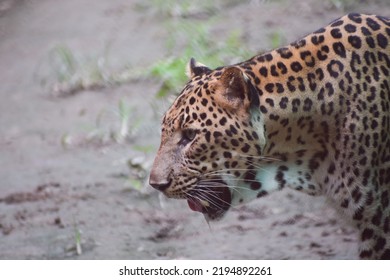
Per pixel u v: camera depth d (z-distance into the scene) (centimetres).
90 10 2498
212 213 1072
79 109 1866
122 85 1928
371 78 1051
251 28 2044
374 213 1049
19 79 2102
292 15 2083
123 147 1661
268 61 1062
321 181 1072
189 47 1933
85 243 1339
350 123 1039
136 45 2136
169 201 1452
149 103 1806
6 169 1634
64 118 1841
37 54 2241
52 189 1532
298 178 1073
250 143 1023
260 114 1029
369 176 1042
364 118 1039
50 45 2275
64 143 1716
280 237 1311
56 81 2045
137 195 1479
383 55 1065
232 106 1016
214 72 1053
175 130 1038
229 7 2220
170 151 1039
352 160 1041
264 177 1064
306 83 1050
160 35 2162
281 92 1043
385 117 1048
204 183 1040
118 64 2038
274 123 1041
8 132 1814
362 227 1058
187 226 1373
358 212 1049
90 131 1752
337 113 1045
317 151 1062
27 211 1461
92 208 1448
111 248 1319
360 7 2036
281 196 1425
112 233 1365
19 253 1321
